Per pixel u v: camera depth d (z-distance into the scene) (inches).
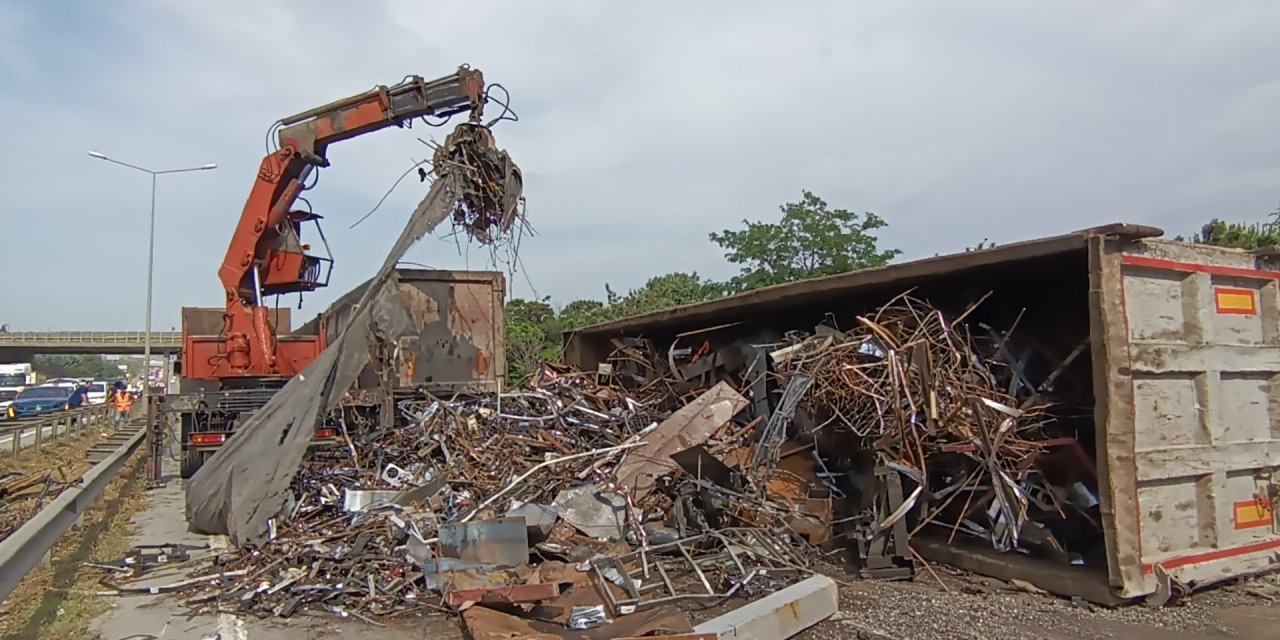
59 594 239.9
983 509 278.4
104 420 966.4
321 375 319.9
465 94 411.8
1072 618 214.7
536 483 306.2
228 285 458.9
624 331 517.0
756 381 364.5
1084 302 285.6
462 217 366.3
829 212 1051.3
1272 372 257.0
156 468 477.1
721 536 263.4
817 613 210.5
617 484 302.0
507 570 233.5
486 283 506.6
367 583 237.8
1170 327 236.2
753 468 309.1
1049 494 266.4
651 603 219.0
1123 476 218.7
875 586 249.1
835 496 310.3
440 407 389.7
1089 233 221.8
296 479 327.6
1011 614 218.7
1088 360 277.1
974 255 253.4
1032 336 304.7
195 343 460.1
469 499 300.2
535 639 178.4
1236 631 204.1
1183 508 234.1
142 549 298.7
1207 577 229.9
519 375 751.7
